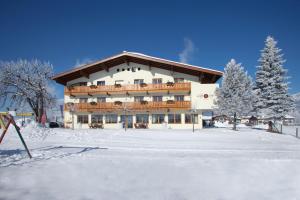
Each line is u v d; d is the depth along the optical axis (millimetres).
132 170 7371
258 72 35531
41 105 39500
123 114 37375
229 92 42594
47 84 40656
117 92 37094
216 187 5711
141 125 36062
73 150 12141
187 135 23312
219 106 34625
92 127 37188
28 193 5039
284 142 19969
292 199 4914
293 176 6797
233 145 16484
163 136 22422
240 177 6656
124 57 36375
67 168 7473
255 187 5723
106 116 37875
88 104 37219
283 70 34344
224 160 9320
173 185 5832
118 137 20750
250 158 9961
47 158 9305
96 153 11078
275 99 34094
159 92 36625
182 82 35625
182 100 36281
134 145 15352
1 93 37844
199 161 9070
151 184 5879
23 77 39094
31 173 6754
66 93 38125
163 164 8414
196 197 4996
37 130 22531
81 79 39031
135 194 5105
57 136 19938
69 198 4770
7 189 5289
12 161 8562
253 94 37000
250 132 28531
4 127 9695
